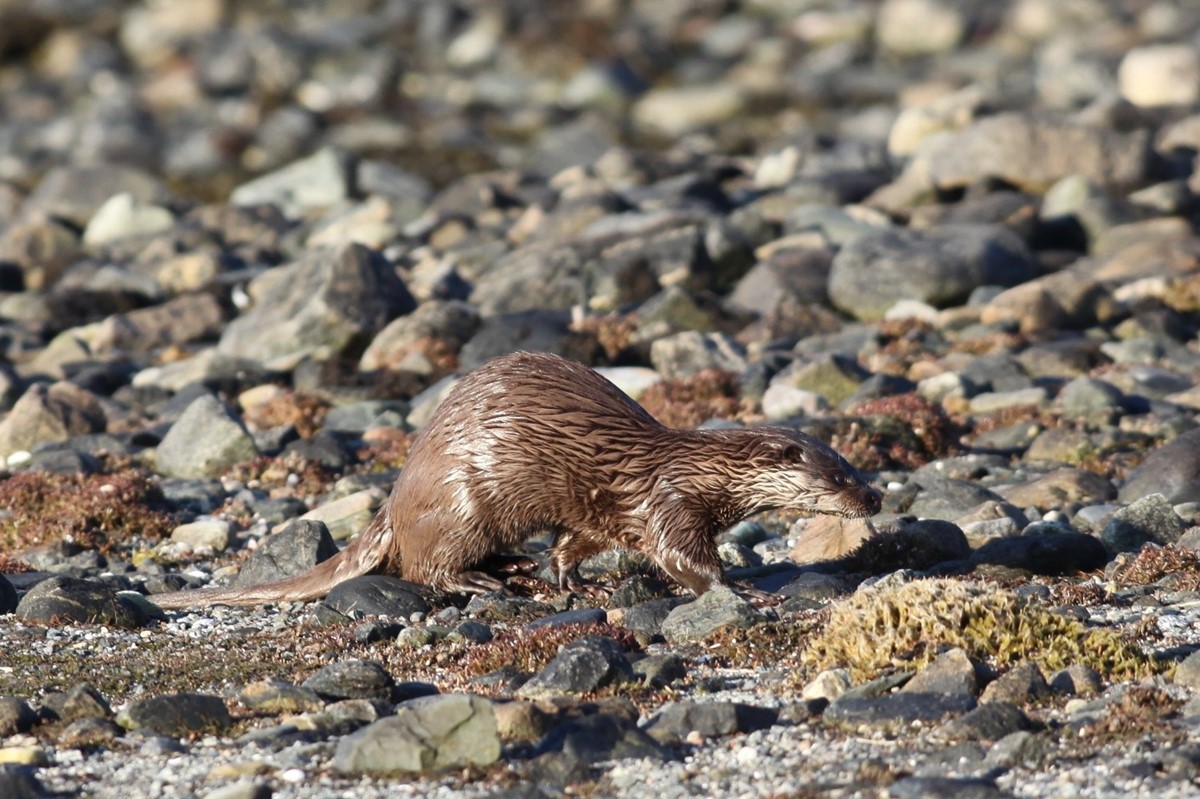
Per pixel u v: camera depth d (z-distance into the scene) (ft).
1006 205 283.59
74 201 355.97
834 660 98.73
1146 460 150.51
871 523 131.13
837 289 241.35
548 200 333.21
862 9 602.44
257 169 449.48
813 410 181.37
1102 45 533.55
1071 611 106.63
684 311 231.09
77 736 90.02
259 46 547.08
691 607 110.42
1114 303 228.84
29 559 143.33
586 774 82.53
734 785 80.48
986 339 212.84
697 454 117.08
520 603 118.62
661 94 517.14
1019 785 78.28
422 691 98.58
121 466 173.99
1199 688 91.15
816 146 368.89
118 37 598.34
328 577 124.06
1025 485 149.48
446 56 570.46
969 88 456.04
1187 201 287.28
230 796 77.82
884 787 78.43
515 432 118.11
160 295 282.15
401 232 317.83
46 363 236.22
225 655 109.40
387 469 173.37
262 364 219.00
